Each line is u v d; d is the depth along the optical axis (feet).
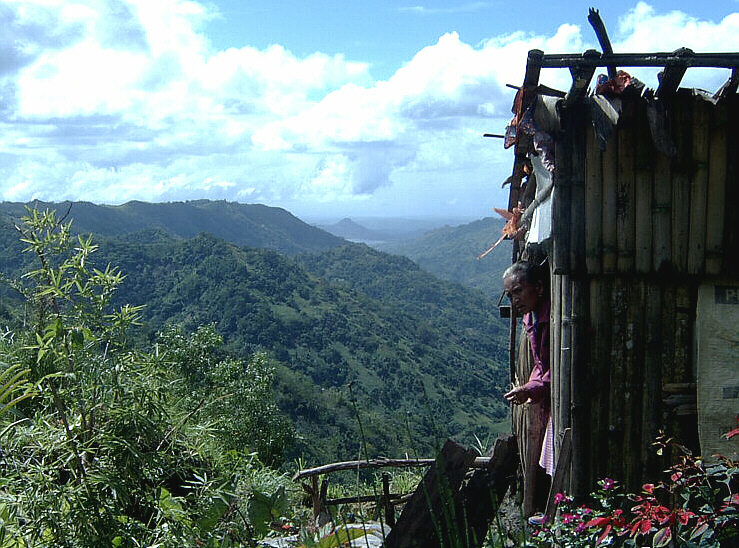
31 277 10.80
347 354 434.71
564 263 12.78
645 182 12.75
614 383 12.97
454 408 370.12
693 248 12.76
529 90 12.53
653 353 12.92
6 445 10.25
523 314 14.03
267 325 437.99
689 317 13.00
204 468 12.33
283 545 12.13
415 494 10.05
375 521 16.35
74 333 10.62
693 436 12.98
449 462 10.02
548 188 13.19
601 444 12.96
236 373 44.78
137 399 11.22
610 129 12.25
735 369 12.82
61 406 10.56
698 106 12.65
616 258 12.80
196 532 11.07
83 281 11.12
